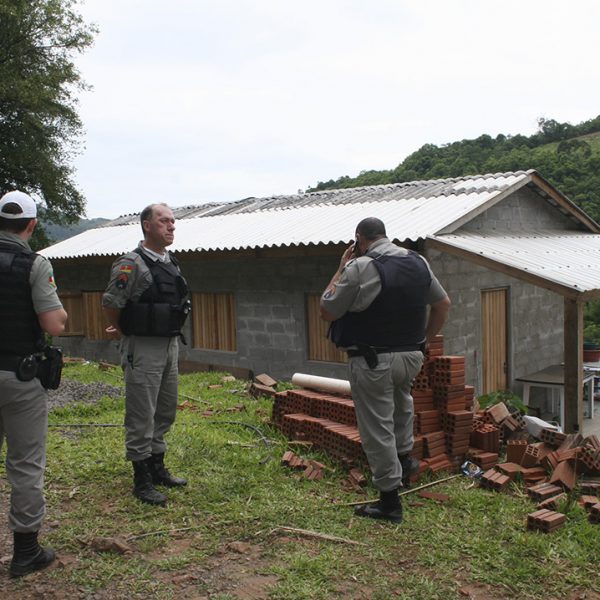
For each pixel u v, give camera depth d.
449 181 12.49
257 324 11.48
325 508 4.54
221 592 3.36
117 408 8.12
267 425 6.80
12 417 3.43
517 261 8.60
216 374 11.29
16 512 3.46
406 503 4.73
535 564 3.75
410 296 4.25
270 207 14.25
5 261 3.36
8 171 23.45
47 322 3.41
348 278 4.16
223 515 4.34
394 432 4.81
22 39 22.09
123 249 13.43
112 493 4.69
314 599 3.31
